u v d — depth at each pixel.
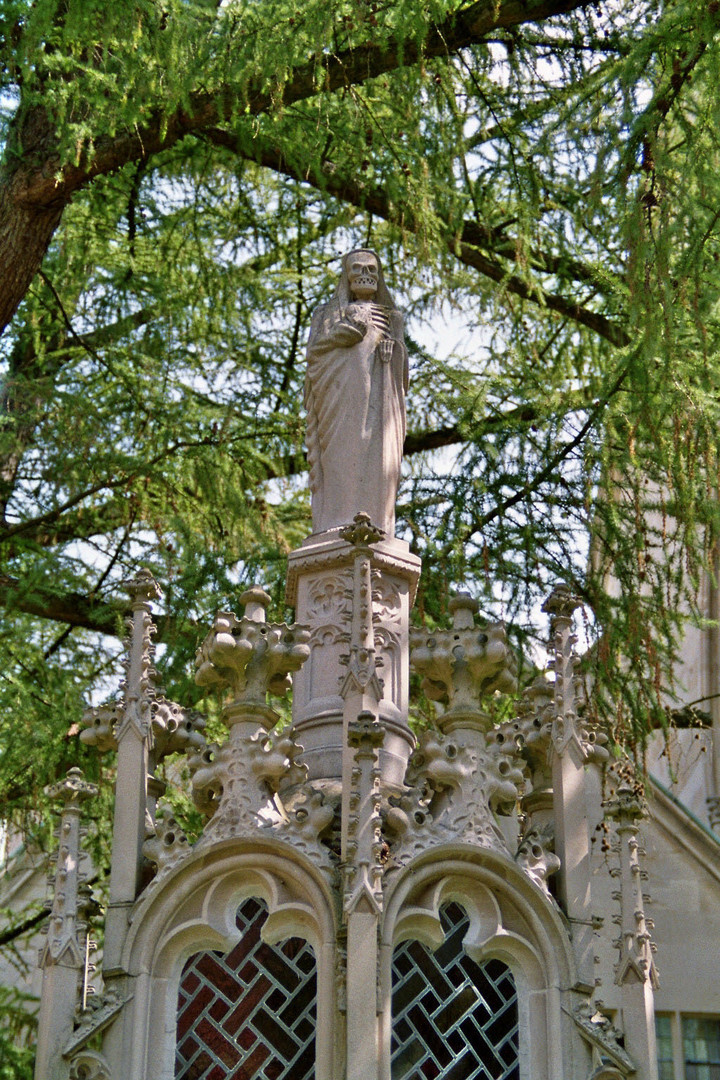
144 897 4.25
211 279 10.06
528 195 9.17
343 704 4.59
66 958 4.21
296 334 10.73
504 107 8.69
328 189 9.20
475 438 8.59
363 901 4.07
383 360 5.28
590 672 7.72
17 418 9.08
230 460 9.19
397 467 5.22
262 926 4.25
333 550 4.97
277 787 4.39
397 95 8.23
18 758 8.54
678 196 6.00
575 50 7.72
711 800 11.56
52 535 9.44
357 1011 3.97
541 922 4.29
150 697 4.62
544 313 10.23
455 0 7.27
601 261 9.43
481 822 4.34
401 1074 4.11
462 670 4.50
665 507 7.88
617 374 7.27
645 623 7.93
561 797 4.51
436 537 8.45
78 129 6.77
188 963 4.25
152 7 6.65
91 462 9.04
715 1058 10.20
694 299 5.98
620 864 4.49
